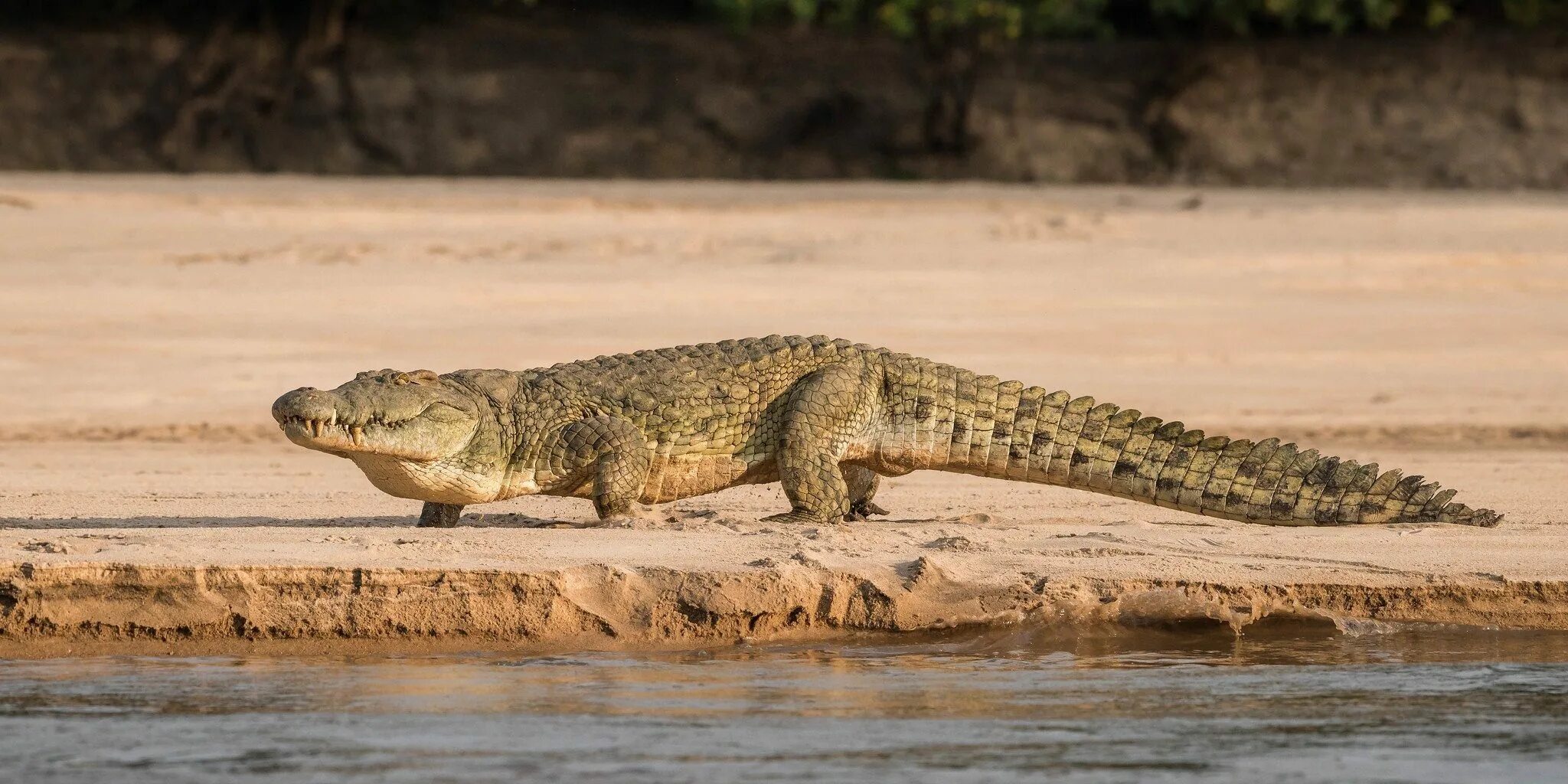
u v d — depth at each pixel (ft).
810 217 296.30
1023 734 76.95
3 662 87.71
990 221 293.43
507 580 91.50
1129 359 207.51
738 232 277.64
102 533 98.73
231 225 268.41
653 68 449.48
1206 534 106.93
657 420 110.42
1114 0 479.00
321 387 189.98
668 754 73.67
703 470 112.27
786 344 114.83
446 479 106.32
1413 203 341.00
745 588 92.79
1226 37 460.55
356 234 266.36
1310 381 199.62
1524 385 198.49
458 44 453.58
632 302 227.20
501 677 85.66
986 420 115.55
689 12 481.87
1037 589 94.43
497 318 218.59
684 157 429.79
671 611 92.48
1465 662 89.92
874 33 463.42
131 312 214.69
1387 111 439.22
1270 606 94.84
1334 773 72.33
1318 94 443.73
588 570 92.99
